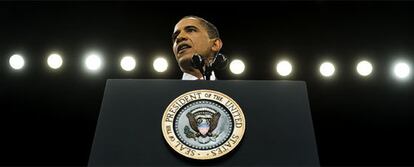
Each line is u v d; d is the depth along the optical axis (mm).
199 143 2639
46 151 8602
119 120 2771
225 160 2598
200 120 2736
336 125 8227
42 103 7875
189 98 2855
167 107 2805
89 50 7707
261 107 2846
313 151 2648
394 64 7504
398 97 7594
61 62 7383
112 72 7617
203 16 8047
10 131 8242
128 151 2631
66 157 8680
